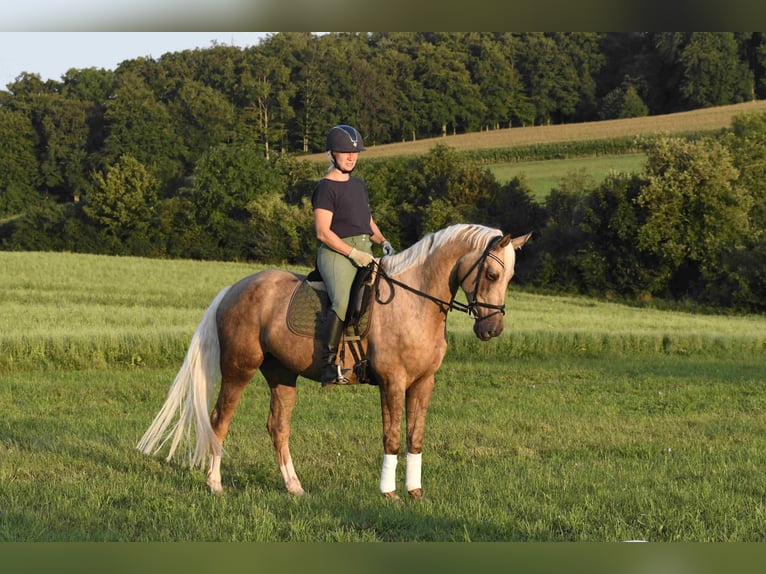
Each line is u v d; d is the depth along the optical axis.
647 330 26.19
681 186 50.03
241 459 8.95
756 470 8.48
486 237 7.10
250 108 97.62
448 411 12.52
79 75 102.69
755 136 61.38
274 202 65.00
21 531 6.24
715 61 96.25
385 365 7.20
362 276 7.28
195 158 89.25
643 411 12.83
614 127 93.88
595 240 52.72
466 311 7.20
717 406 13.41
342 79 99.81
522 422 11.45
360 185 7.49
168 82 101.44
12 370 18.14
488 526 6.49
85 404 13.34
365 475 8.19
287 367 7.57
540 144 88.75
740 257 46.84
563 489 7.61
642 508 6.98
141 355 19.25
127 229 69.50
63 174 88.25
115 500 7.21
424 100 103.00
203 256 66.56
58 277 42.44
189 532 6.32
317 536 6.23
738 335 24.78
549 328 24.62
